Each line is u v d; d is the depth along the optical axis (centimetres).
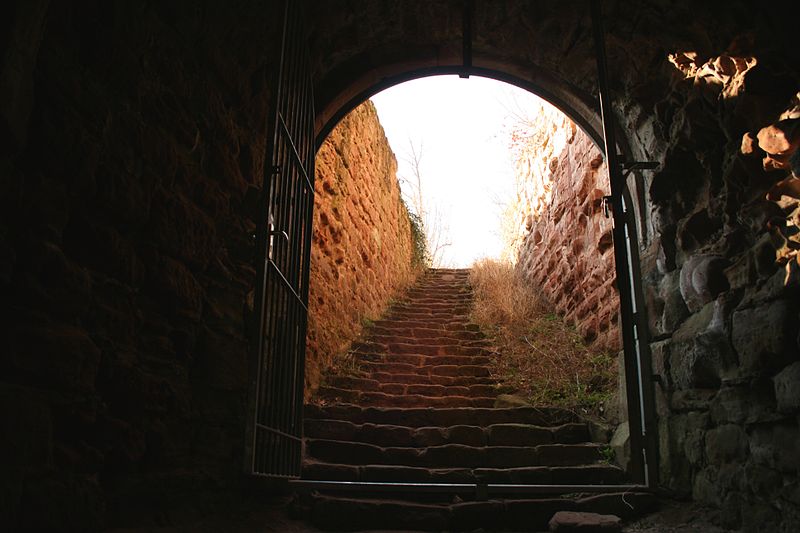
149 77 258
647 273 409
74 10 212
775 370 275
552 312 802
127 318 246
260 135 371
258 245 285
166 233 271
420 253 1287
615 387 532
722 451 317
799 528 253
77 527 205
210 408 311
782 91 266
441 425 504
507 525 360
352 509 354
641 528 337
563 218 766
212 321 318
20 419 181
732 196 309
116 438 233
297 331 390
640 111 396
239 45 328
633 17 352
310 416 495
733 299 308
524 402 548
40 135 195
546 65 448
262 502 348
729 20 278
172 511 271
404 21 422
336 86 451
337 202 679
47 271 197
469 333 780
